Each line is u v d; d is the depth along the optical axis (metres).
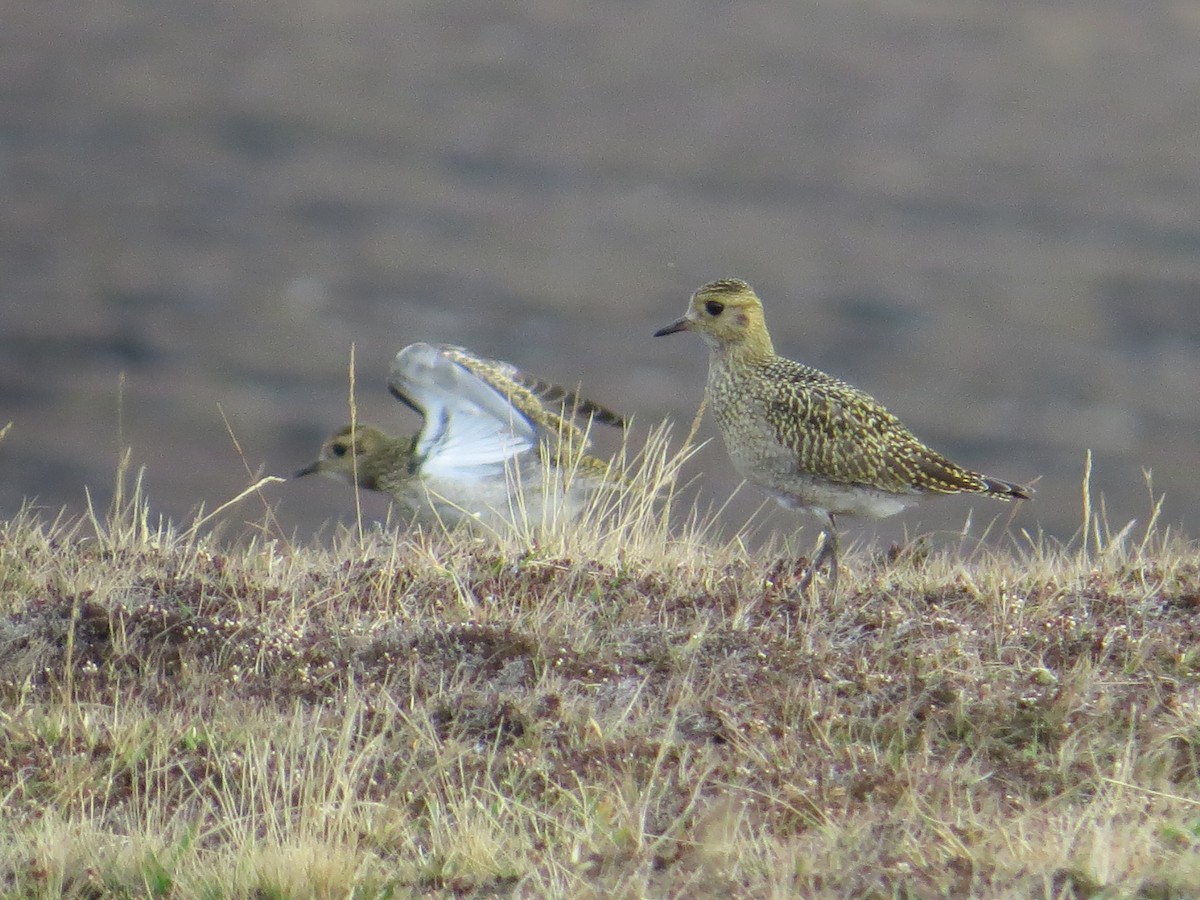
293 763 6.73
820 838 6.23
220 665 7.61
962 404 28.39
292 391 27.58
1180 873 5.78
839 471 9.45
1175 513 23.28
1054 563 9.07
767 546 9.51
